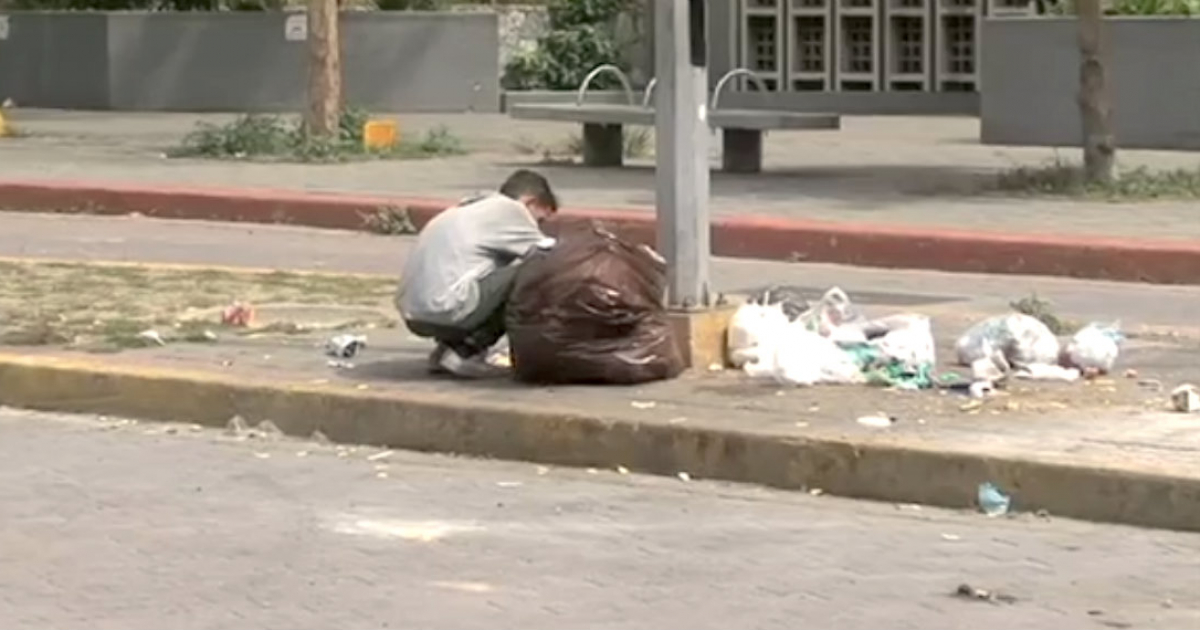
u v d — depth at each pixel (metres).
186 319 19.89
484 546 12.84
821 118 33.88
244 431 16.30
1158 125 38.75
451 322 16.23
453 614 11.36
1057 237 25.80
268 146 38.50
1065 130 39.28
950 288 24.25
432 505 13.91
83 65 52.97
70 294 21.72
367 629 11.09
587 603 11.56
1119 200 30.12
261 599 11.70
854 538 12.96
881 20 48.84
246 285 22.61
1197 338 19.02
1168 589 11.77
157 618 11.33
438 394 15.82
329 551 12.74
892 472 13.85
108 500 14.09
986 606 11.43
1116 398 15.41
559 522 13.42
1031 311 20.42
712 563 12.39
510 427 15.22
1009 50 39.69
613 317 15.84
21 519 13.56
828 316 16.86
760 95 49.91
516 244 16.39
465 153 39.09
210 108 52.28
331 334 18.86
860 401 15.30
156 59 52.41
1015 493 13.51
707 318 16.52
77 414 17.09
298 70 51.78
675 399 15.46
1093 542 12.82
